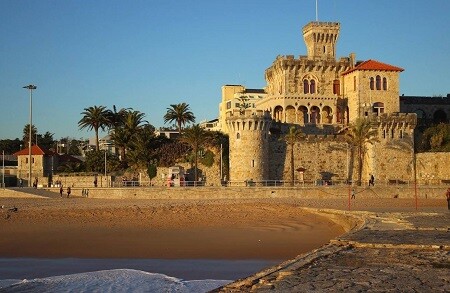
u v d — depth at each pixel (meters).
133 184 92.19
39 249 38.41
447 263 20.16
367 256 22.03
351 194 82.12
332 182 94.19
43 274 29.58
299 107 107.75
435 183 90.88
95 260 33.97
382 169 94.62
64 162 123.06
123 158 105.75
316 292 14.75
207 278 27.84
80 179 96.38
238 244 39.84
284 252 35.81
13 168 118.50
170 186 87.81
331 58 111.31
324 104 107.69
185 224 54.06
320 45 111.62
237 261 32.81
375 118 94.81
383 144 95.00
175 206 68.94
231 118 92.12
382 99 104.75
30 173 95.88
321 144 95.56
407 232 31.98
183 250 37.41
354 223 43.88
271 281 16.45
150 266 31.53
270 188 82.06
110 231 48.84
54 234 46.81
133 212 63.56
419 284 15.94
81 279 27.70
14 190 86.56
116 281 27.11
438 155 94.00
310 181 94.44
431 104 114.12
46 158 117.88
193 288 25.34
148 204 72.06
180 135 105.94
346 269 18.72
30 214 62.03
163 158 98.81
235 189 82.31
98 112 113.56
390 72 105.25
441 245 24.88
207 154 97.38
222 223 54.69
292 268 18.77
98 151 111.06
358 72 104.31
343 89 109.94
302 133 94.50
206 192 82.56
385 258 21.47
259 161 91.50
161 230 49.47
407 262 20.41
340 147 96.06
